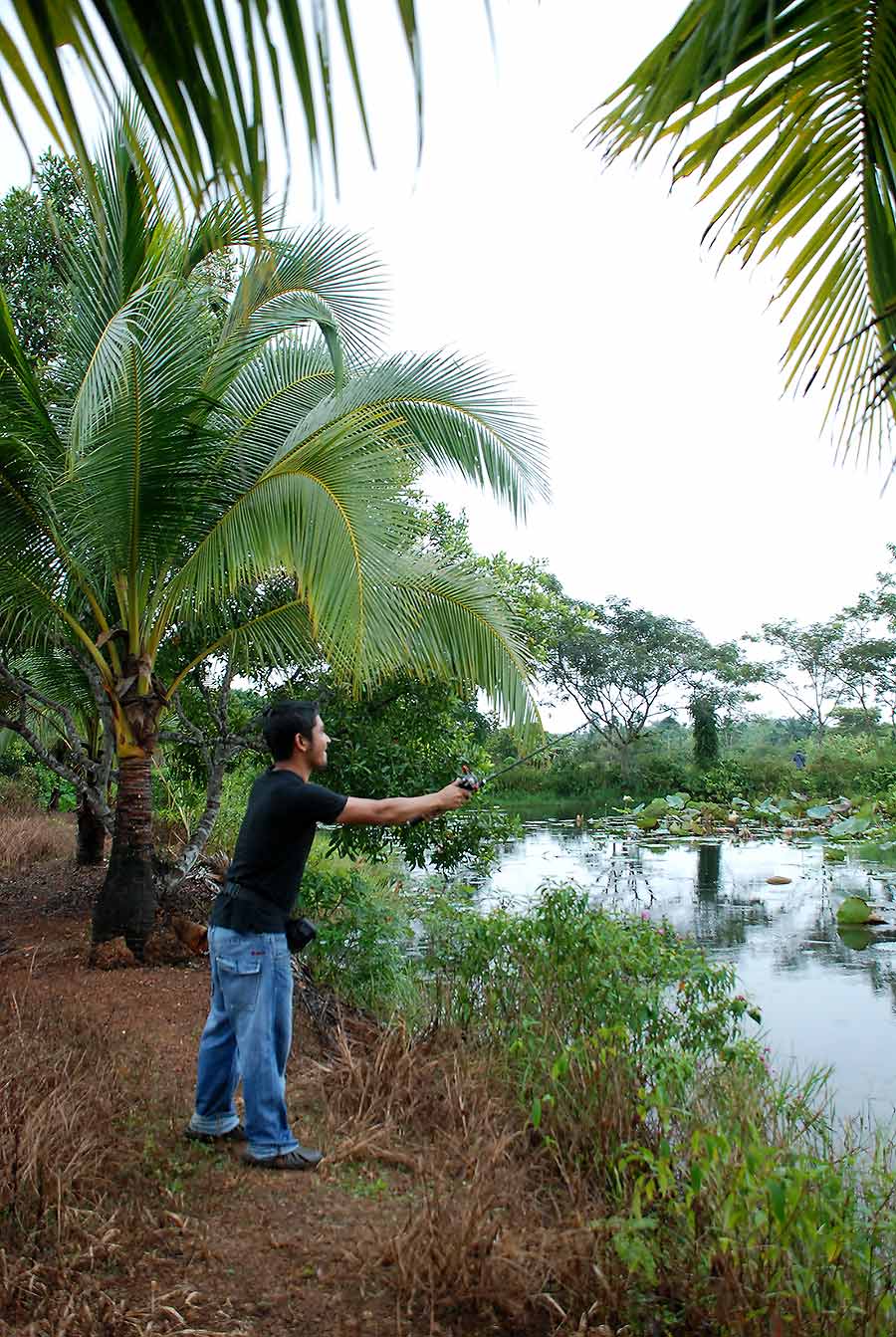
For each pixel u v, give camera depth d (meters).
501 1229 3.04
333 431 5.87
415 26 0.95
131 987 5.82
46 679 8.91
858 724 43.31
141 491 5.91
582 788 38.84
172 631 7.57
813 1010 7.53
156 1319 2.61
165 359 5.59
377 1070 4.44
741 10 1.79
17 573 6.20
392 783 7.25
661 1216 3.22
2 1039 4.37
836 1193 2.92
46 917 7.86
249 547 5.96
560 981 5.25
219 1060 3.69
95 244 6.32
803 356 2.86
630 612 39.53
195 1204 3.28
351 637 5.48
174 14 0.98
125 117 1.13
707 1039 4.97
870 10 2.14
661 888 13.83
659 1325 2.78
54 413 6.66
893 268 2.54
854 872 15.70
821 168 2.52
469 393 6.67
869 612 43.75
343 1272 2.93
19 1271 2.69
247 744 7.49
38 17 0.96
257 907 3.57
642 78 2.18
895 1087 5.79
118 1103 3.90
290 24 0.98
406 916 7.43
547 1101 4.04
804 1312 2.71
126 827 6.53
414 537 7.24
